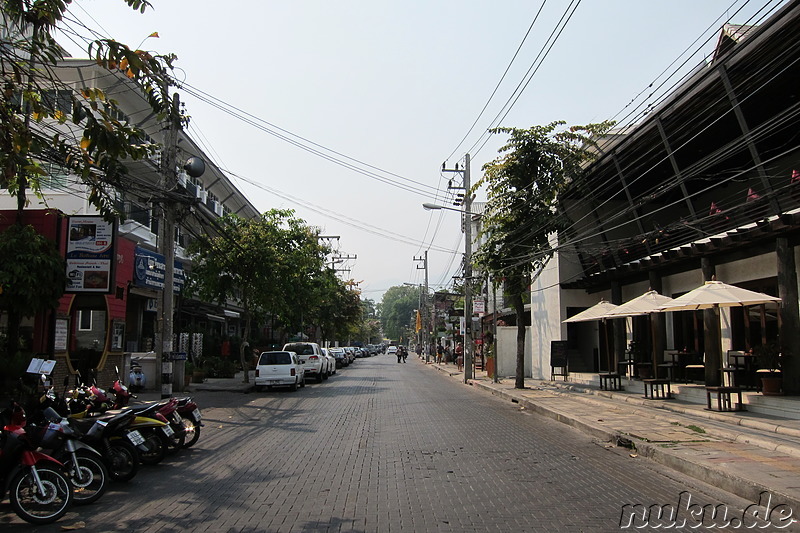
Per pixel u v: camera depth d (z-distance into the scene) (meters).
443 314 73.31
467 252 33.00
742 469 8.54
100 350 20.80
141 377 21.56
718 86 15.05
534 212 22.17
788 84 14.51
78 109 7.46
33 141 7.85
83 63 21.06
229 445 11.69
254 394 23.36
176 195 17.88
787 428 11.45
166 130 18.19
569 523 6.49
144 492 8.01
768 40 12.95
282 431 13.52
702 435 11.73
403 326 164.50
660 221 23.55
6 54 7.74
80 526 6.49
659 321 19.69
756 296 13.70
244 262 25.94
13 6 7.25
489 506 7.18
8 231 15.06
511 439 12.38
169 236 18.22
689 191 21.83
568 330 29.77
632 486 8.28
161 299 21.47
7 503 7.50
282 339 47.12
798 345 13.78
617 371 20.83
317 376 31.16
